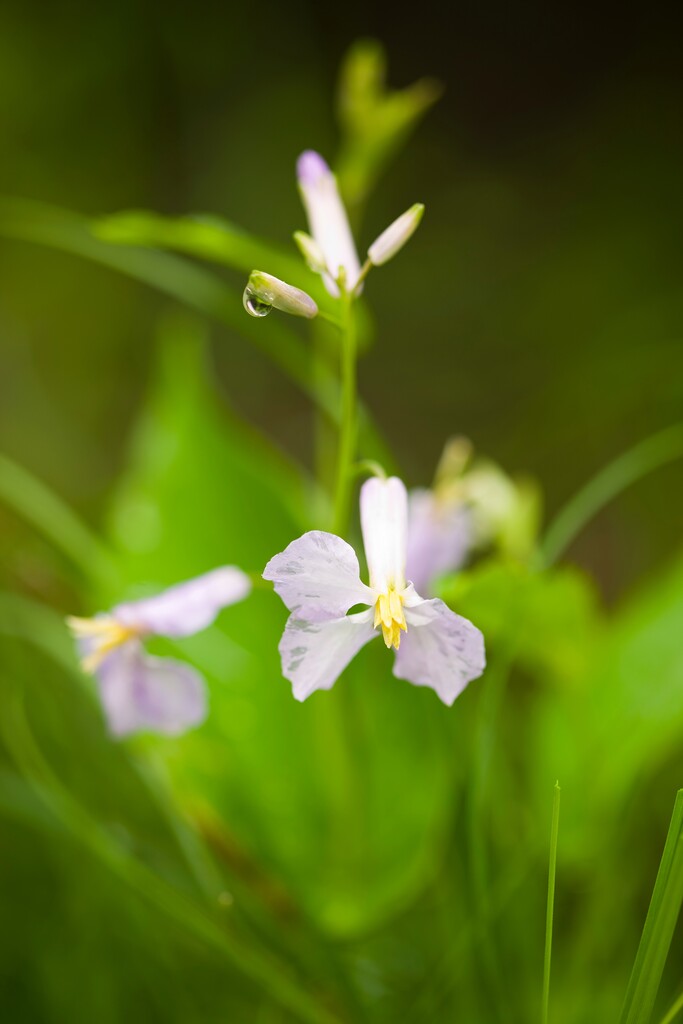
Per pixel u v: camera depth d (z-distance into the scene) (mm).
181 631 343
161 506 397
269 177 787
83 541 387
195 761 374
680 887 304
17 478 393
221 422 403
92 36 749
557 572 362
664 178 779
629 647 378
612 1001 352
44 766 347
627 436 546
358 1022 342
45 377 701
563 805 368
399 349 754
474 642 309
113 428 688
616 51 892
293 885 365
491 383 717
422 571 383
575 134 856
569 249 761
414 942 365
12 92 729
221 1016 352
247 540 393
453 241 800
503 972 344
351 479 338
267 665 387
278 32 835
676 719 364
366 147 379
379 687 384
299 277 366
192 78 806
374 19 923
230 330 731
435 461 687
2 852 366
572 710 377
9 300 720
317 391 384
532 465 590
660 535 534
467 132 886
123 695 347
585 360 645
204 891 344
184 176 804
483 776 346
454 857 352
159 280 382
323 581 308
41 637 377
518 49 918
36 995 350
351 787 366
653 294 688
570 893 364
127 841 354
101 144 774
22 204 718
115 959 351
